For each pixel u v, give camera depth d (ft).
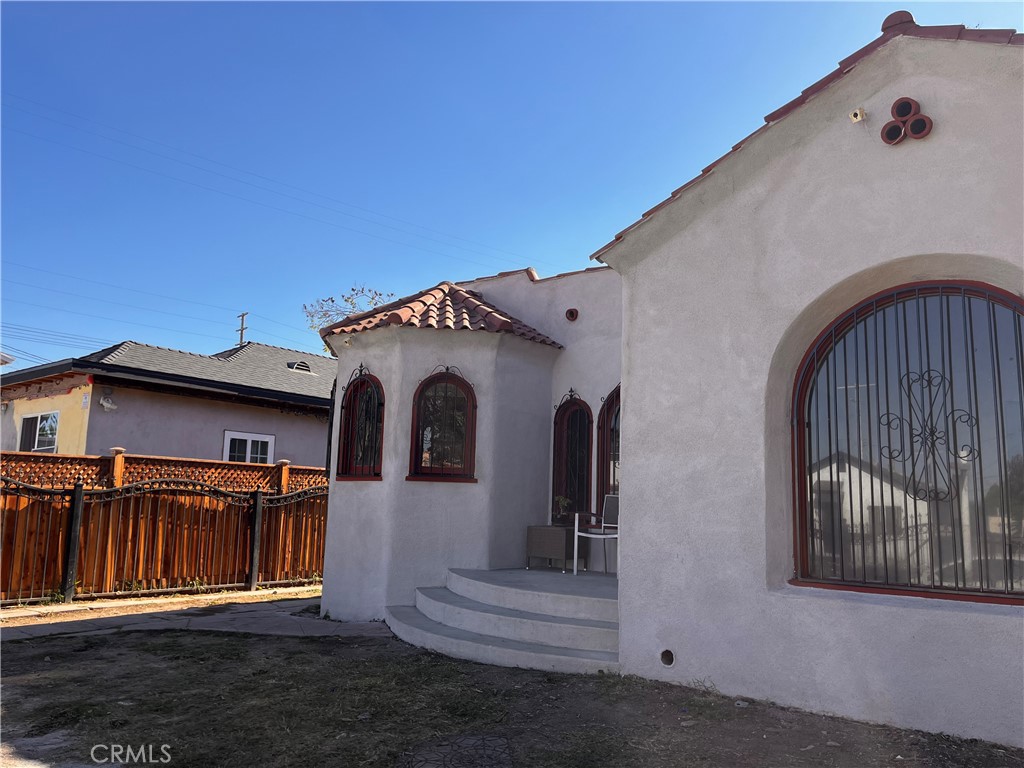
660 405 20.57
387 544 29.96
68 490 33.60
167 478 37.35
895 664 15.92
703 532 19.22
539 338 32.91
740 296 19.43
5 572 31.78
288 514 42.83
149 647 25.11
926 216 16.46
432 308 33.12
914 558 16.92
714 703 17.71
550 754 15.01
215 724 16.89
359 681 20.51
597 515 31.09
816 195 18.33
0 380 49.88
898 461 17.43
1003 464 15.96
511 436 31.94
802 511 18.84
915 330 17.53
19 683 20.33
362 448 32.37
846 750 14.69
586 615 23.11
